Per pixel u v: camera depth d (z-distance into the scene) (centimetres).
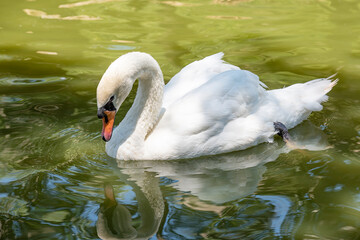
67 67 1678
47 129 1279
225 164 1163
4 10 2302
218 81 1221
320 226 907
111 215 955
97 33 2008
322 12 2269
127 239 881
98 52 1809
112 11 2297
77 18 2194
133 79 1103
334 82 1350
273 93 1305
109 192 1035
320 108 1311
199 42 1906
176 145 1166
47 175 1087
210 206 984
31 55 1786
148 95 1163
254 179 1087
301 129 1297
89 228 911
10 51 1825
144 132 1174
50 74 1622
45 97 1459
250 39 1939
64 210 963
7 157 1152
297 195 1011
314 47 1844
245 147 1223
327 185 1044
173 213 962
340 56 1756
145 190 1051
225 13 2269
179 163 1170
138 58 1102
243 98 1215
